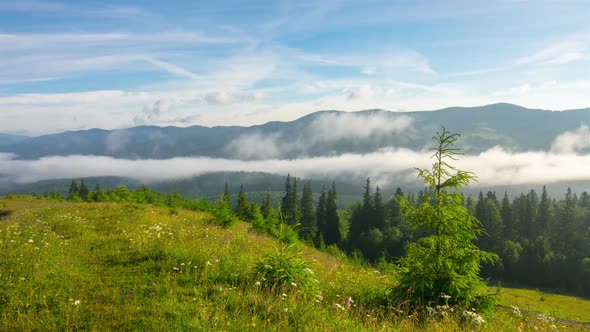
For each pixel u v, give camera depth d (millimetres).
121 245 12211
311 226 99750
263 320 6234
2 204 43500
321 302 7621
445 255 8812
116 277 8461
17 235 12836
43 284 7680
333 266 13547
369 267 15555
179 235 13875
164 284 7867
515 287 85750
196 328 5605
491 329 7117
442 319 7203
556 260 87688
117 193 43625
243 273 8656
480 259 8562
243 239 14867
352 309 7613
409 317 7145
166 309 6398
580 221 105688
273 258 8680
